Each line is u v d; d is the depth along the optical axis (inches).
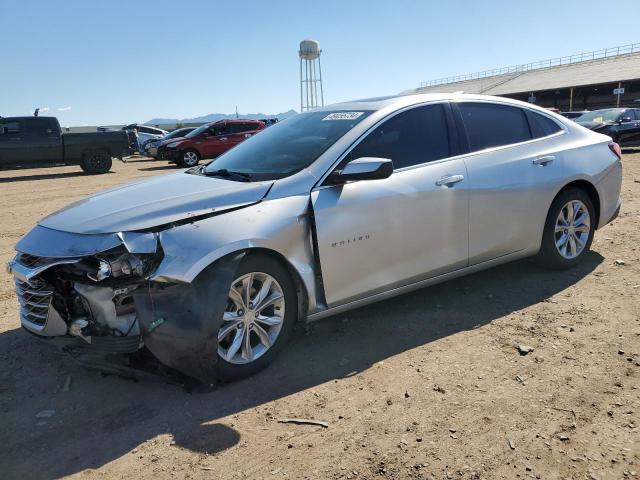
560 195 189.3
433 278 162.4
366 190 145.3
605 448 102.1
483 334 151.2
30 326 133.5
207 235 122.6
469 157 167.5
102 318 122.5
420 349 144.2
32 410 123.0
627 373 127.3
